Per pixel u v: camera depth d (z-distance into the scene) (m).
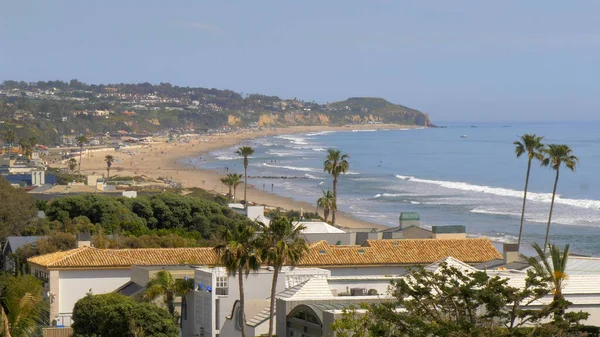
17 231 137.50
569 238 190.25
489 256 93.12
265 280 76.31
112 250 93.50
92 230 138.38
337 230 121.75
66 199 155.00
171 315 76.06
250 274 76.31
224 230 70.62
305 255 89.12
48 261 91.75
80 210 153.00
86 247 94.56
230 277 75.94
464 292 46.44
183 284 79.75
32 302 52.50
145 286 83.00
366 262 89.44
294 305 63.47
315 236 116.00
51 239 109.00
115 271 90.88
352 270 89.19
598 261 78.56
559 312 49.81
